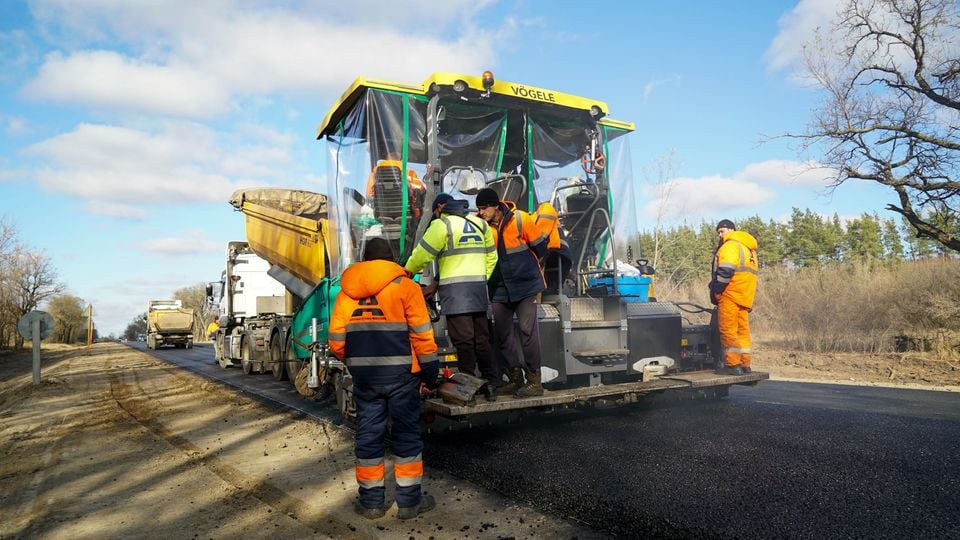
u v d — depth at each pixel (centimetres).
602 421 604
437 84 571
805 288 1445
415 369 390
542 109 635
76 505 436
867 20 1398
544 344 562
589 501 380
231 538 360
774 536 314
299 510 404
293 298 1120
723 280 642
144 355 2630
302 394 906
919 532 312
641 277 680
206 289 1781
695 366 679
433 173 563
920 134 1388
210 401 952
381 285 385
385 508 388
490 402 487
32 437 712
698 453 472
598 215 674
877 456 447
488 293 544
